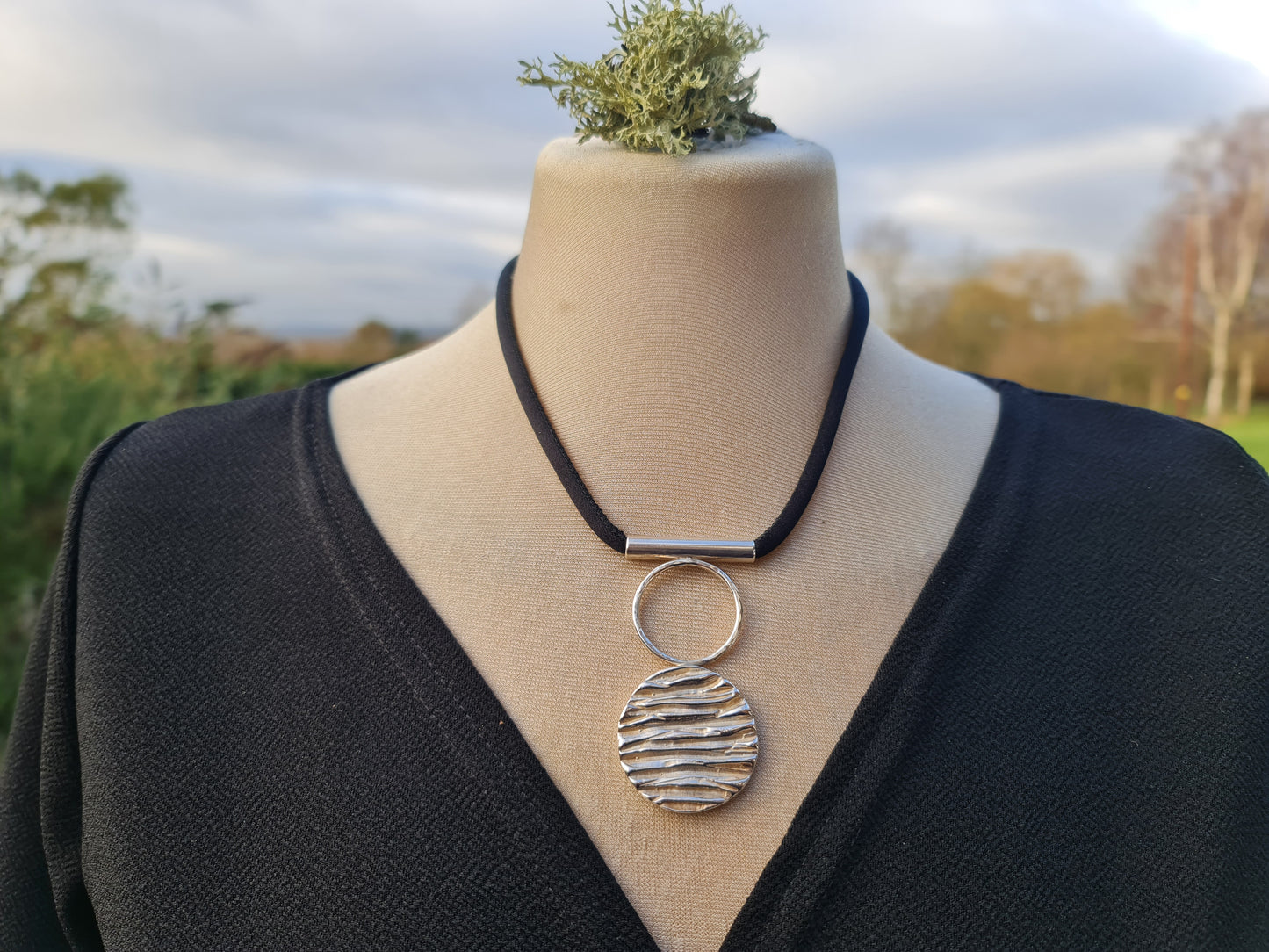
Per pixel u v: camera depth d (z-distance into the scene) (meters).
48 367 3.24
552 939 0.65
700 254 0.82
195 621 0.77
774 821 0.69
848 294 0.94
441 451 0.85
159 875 0.70
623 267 0.83
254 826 0.70
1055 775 0.70
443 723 0.70
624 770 0.70
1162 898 0.67
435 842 0.67
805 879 0.66
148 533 0.82
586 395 0.83
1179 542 0.82
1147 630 0.77
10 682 2.58
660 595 0.77
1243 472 0.86
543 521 0.80
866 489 0.83
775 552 0.79
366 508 0.81
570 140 0.90
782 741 0.72
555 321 0.85
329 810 0.69
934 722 0.72
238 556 0.80
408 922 0.66
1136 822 0.70
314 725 0.72
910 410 0.91
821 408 0.86
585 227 0.84
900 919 0.66
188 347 3.33
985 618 0.77
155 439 0.90
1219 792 0.70
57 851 0.79
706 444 0.82
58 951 0.82
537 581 0.77
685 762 0.70
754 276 0.83
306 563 0.78
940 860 0.67
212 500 0.84
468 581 0.77
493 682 0.73
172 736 0.73
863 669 0.75
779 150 0.85
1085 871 0.68
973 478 0.87
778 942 0.65
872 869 0.67
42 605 0.87
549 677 0.73
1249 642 0.76
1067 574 0.79
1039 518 0.83
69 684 0.80
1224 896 0.68
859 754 0.70
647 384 0.82
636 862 0.68
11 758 0.84
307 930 0.67
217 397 3.28
